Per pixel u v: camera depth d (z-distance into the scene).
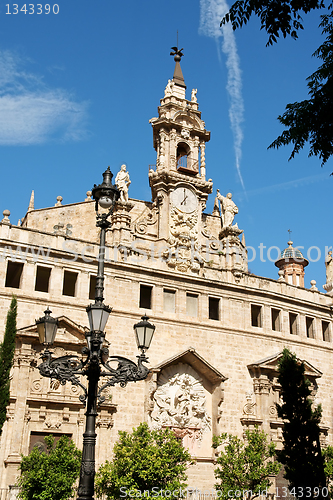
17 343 39.34
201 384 46.38
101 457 39.59
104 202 21.69
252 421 46.59
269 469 38.72
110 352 42.84
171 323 46.09
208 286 48.84
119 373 20.53
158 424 43.00
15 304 36.41
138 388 43.00
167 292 47.16
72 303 42.47
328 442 51.41
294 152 19.88
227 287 49.75
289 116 19.59
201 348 46.94
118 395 41.94
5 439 37.31
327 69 19.22
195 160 52.31
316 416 38.31
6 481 36.16
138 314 44.75
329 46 19.45
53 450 33.94
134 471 32.81
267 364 48.53
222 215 53.41
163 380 44.50
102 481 33.12
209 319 48.25
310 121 19.36
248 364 48.72
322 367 53.72
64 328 41.44
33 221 47.62
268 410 47.78
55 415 39.59
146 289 46.47
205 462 44.09
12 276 41.66
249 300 50.69
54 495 31.56
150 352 44.47
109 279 44.59
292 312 53.31
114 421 41.19
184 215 49.56
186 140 52.44
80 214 48.44
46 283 42.59
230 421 46.25
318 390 52.56
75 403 40.12
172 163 50.50
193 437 44.38
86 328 41.44
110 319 43.62
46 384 39.78
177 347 45.81
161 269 46.97
